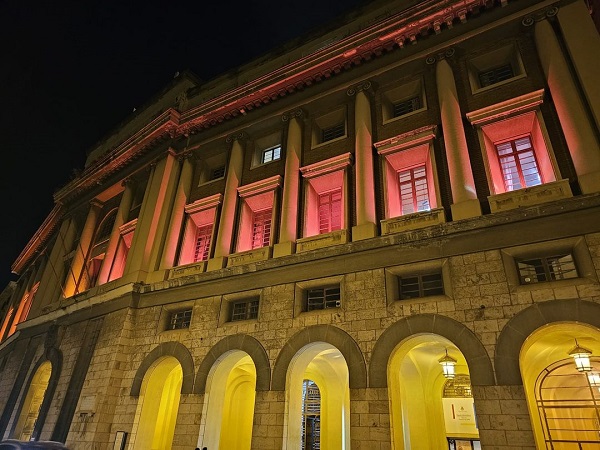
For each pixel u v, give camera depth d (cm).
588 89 1170
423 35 1600
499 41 1484
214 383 1448
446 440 1484
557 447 1196
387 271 1249
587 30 1272
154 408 1591
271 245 1585
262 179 1786
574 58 1245
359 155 1527
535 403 1259
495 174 1302
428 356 1523
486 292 1079
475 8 1499
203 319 1559
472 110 1420
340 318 1259
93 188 2753
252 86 1975
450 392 1554
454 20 1547
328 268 1356
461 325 1070
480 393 980
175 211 1973
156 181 2098
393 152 1487
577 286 981
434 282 1202
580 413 1200
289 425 1235
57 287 2600
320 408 1777
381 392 1102
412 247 1235
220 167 2108
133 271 1866
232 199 1817
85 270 2450
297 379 1321
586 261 996
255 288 1485
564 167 1172
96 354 1766
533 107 1282
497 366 988
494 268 1096
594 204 1030
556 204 1069
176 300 1677
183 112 2211
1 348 2861
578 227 1037
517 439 905
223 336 1472
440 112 1453
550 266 1068
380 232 1377
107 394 1589
